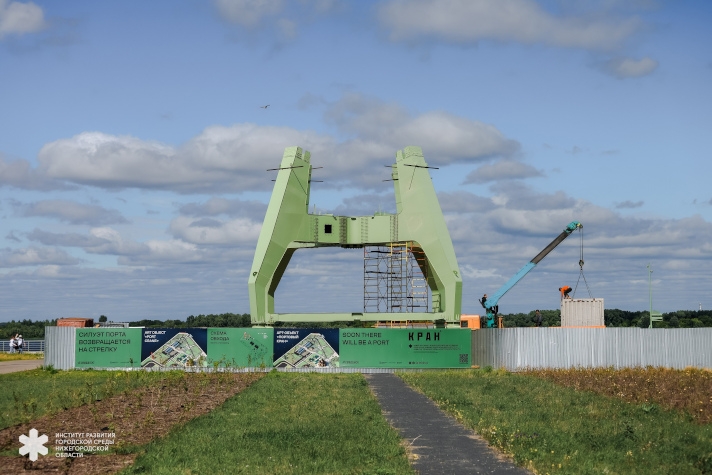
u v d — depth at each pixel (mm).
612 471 20750
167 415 30875
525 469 21016
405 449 23625
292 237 62031
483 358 58219
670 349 56469
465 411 31312
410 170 61781
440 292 61906
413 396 38656
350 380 47531
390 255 63219
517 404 33719
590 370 53031
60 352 57188
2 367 63250
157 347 56688
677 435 25750
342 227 63312
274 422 28750
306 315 60812
